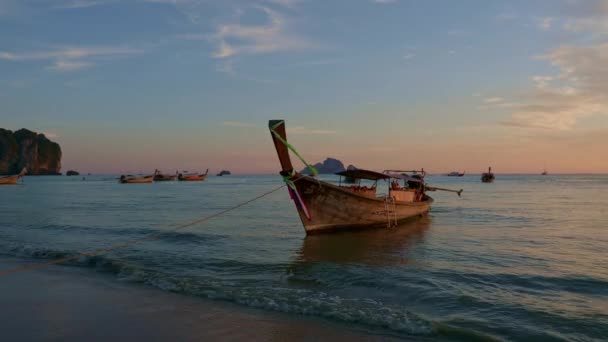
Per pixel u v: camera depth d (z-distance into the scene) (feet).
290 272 37.63
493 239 55.88
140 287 32.78
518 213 93.15
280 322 24.98
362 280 34.37
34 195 176.86
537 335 23.15
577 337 22.97
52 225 71.05
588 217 84.43
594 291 31.37
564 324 24.68
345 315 25.77
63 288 32.58
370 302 28.73
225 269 39.19
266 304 27.96
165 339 22.44
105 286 33.06
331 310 26.61
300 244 52.24
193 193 198.29
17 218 82.64
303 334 23.16
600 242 53.16
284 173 53.11
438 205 117.50
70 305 28.32
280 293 30.19
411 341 22.34
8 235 59.93
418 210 78.07
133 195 178.60
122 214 91.76
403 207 70.54
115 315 26.23
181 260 42.73
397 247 50.01
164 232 62.08
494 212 96.02
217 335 23.00
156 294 30.83
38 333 23.35
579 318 25.54
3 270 38.78
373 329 23.95
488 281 34.01
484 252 46.50
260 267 39.65
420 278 34.63
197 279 34.53
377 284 33.19
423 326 23.98
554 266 39.22
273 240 55.31
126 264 39.91
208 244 52.42
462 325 24.63
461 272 36.78
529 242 53.26
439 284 32.73
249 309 27.35
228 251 47.78
